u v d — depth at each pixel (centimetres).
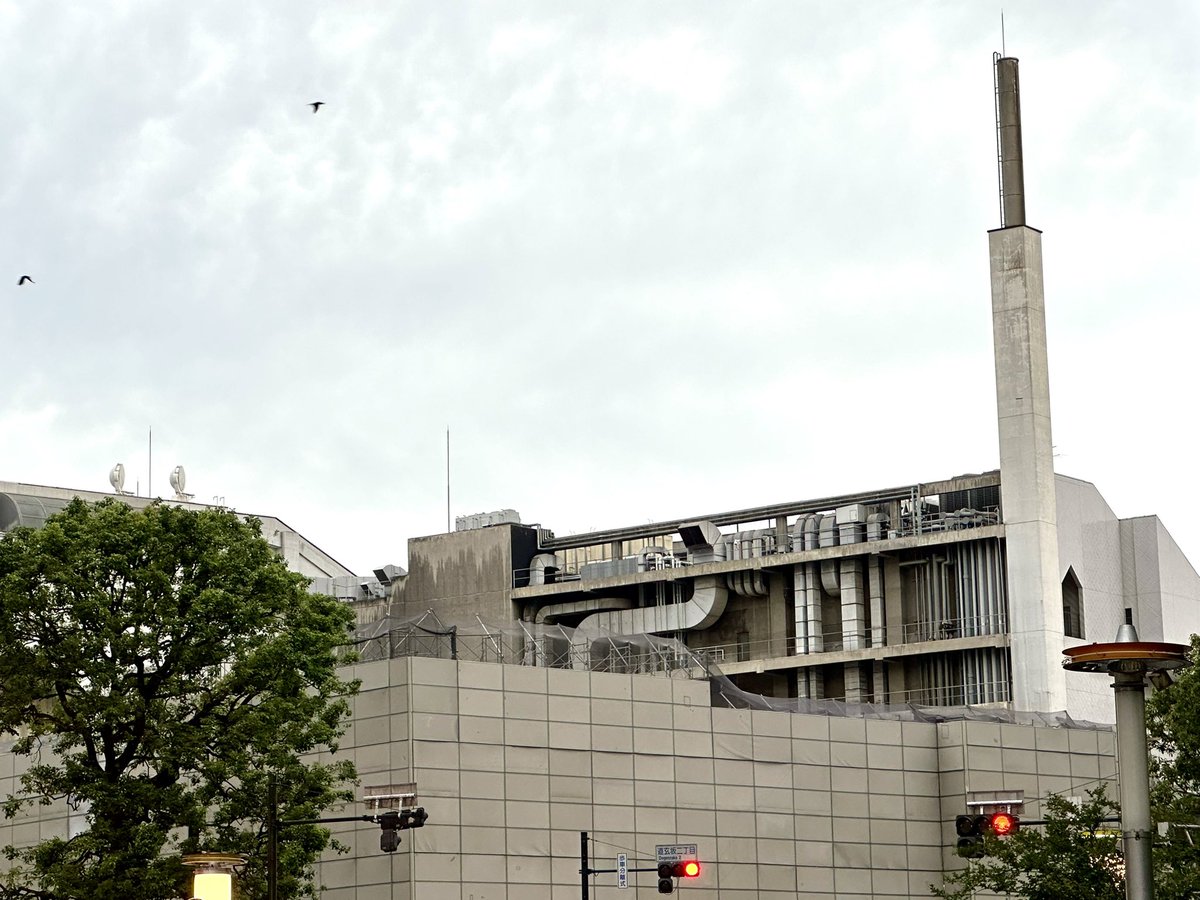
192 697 7769
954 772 10825
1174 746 7969
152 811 7406
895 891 10581
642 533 14500
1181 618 13925
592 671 10231
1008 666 12788
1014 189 13225
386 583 15500
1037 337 13050
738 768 10169
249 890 7244
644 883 9662
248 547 7781
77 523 7650
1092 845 7362
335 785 9244
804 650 13362
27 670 7369
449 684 9262
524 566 14825
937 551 13175
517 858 9281
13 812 7756
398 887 8944
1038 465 12812
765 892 10100
